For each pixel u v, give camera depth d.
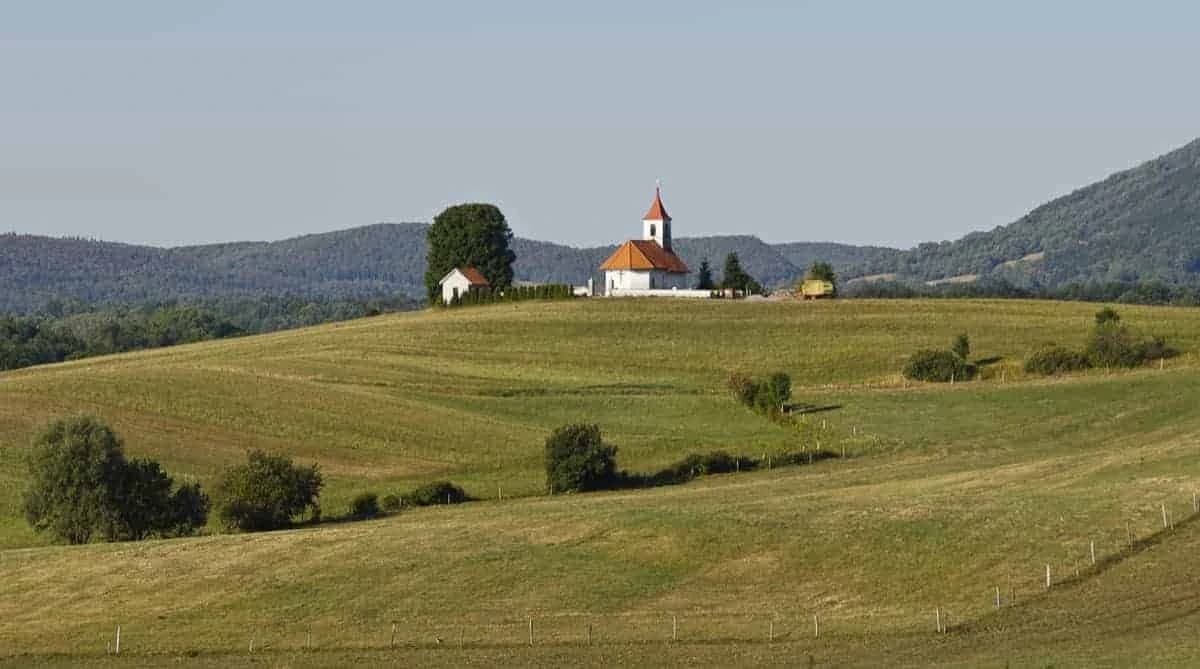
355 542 195.38
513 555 186.75
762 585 174.50
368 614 169.12
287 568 185.38
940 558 180.00
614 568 181.25
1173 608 158.88
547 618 165.88
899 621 160.50
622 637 158.75
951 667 142.00
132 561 191.50
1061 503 199.38
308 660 156.00
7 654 161.12
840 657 149.00
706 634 158.88
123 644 162.75
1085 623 155.88
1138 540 182.62
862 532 189.62
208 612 171.88
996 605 164.12
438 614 168.38
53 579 186.00
